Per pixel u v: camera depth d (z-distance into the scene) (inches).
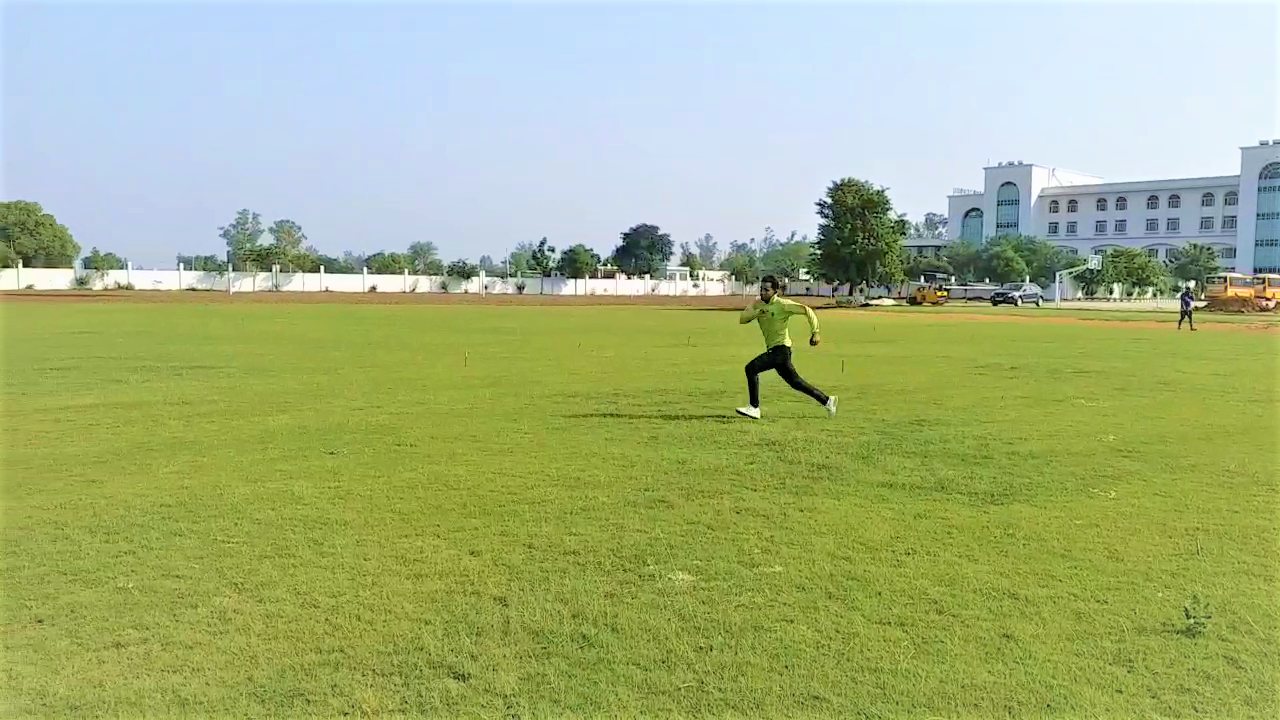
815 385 553.9
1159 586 193.2
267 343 860.6
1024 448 345.1
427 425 396.8
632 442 356.8
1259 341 1024.9
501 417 419.8
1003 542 223.3
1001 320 1583.4
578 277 3430.1
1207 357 782.5
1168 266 3774.6
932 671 154.2
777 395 503.2
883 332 1175.6
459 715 140.2
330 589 190.4
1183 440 363.6
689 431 382.6
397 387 531.2
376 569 202.8
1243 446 350.9
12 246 2842.0
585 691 147.3
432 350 797.2
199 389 518.6
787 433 378.3
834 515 247.4
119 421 406.3
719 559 209.9
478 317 1465.3
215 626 171.8
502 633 168.6
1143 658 159.3
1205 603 182.1
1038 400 485.7
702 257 6565.0
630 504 259.8
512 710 141.6
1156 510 253.8
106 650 161.9
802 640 165.6
